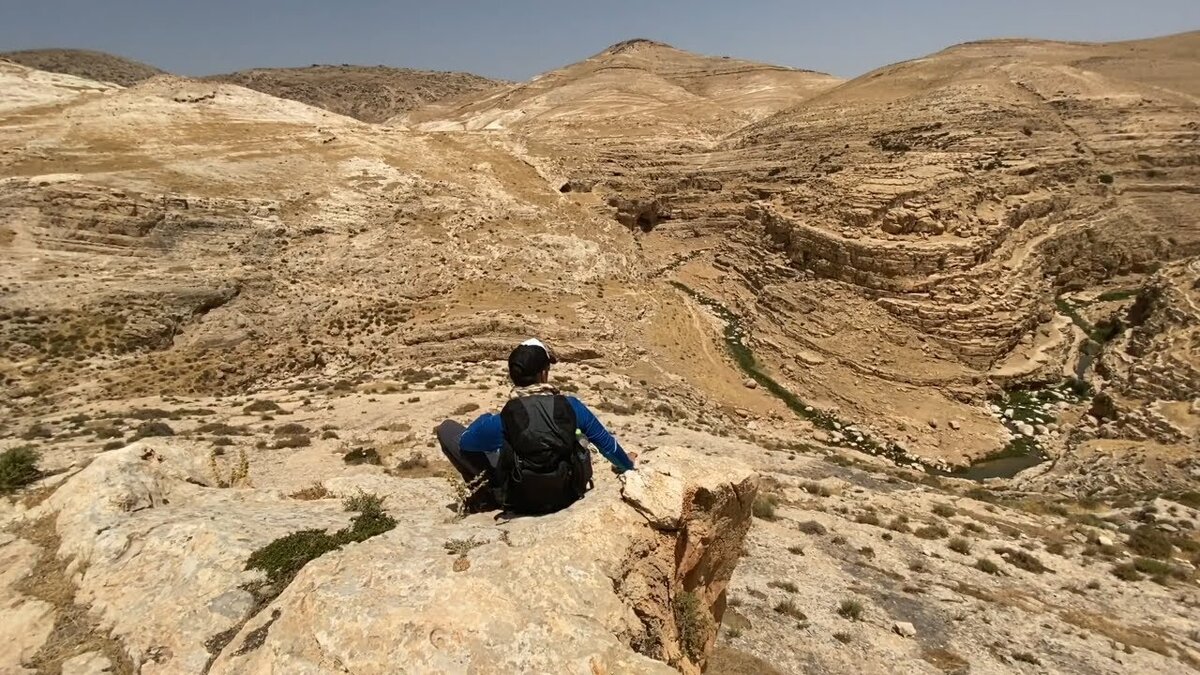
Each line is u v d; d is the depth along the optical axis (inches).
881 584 522.9
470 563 173.2
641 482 204.1
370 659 146.3
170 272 1398.9
